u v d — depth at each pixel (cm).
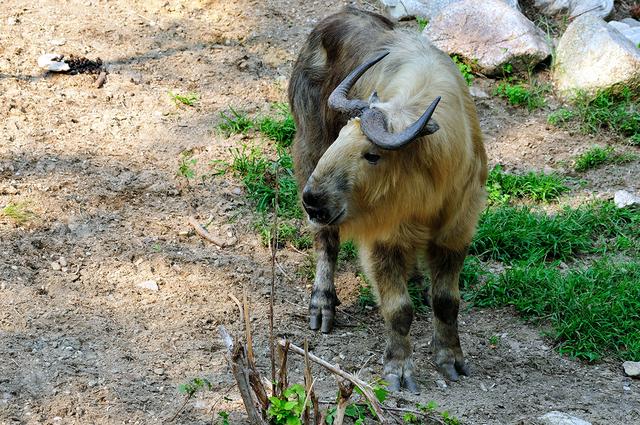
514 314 895
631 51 1243
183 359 759
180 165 1072
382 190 695
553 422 696
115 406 688
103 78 1206
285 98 1223
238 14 1399
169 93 1194
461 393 756
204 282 877
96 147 1079
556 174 1134
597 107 1241
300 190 933
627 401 764
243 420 677
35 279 843
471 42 1303
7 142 1058
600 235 1038
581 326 855
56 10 1348
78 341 764
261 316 843
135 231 944
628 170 1142
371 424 682
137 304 830
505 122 1231
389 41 805
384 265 753
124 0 1399
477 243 989
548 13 1438
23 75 1191
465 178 733
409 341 765
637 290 907
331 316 852
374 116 662
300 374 759
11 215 930
